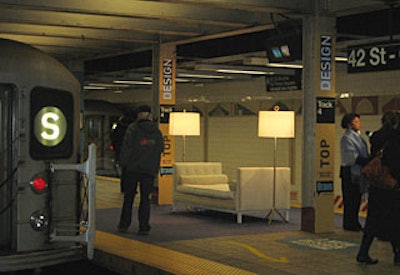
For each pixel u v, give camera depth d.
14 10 12.20
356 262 8.54
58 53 17.45
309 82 10.89
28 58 8.04
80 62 19.20
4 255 7.61
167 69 14.93
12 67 7.80
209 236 10.62
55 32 14.02
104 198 16.56
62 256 7.95
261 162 19.25
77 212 8.38
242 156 20.05
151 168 10.69
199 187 13.19
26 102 7.86
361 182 10.95
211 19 12.03
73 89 8.46
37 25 13.39
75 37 14.15
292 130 11.91
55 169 7.98
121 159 10.82
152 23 13.16
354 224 11.16
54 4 10.83
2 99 7.81
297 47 11.02
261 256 8.95
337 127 16.34
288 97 18.06
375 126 15.38
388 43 10.17
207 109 21.62
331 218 11.01
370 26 11.59
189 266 8.27
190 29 13.50
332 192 10.98
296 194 17.92
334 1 10.70
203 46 15.47
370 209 8.30
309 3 10.76
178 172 13.66
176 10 11.76
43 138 8.03
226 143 20.73
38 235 7.93
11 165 7.83
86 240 7.91
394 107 14.88
